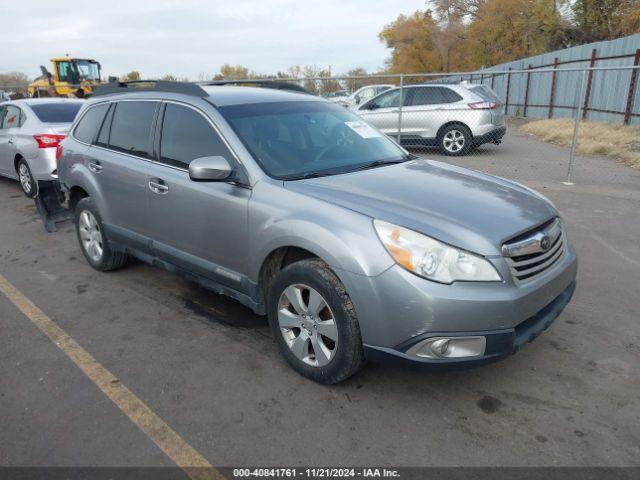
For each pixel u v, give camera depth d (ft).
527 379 10.75
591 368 11.10
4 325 13.51
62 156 17.29
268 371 11.14
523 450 8.71
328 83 55.16
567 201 25.07
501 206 10.43
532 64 77.97
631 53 52.24
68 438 9.15
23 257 18.90
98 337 12.78
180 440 9.07
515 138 52.31
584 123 52.75
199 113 12.73
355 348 9.71
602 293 14.79
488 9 133.90
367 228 9.36
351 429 9.29
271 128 12.54
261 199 10.93
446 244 8.99
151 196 13.58
